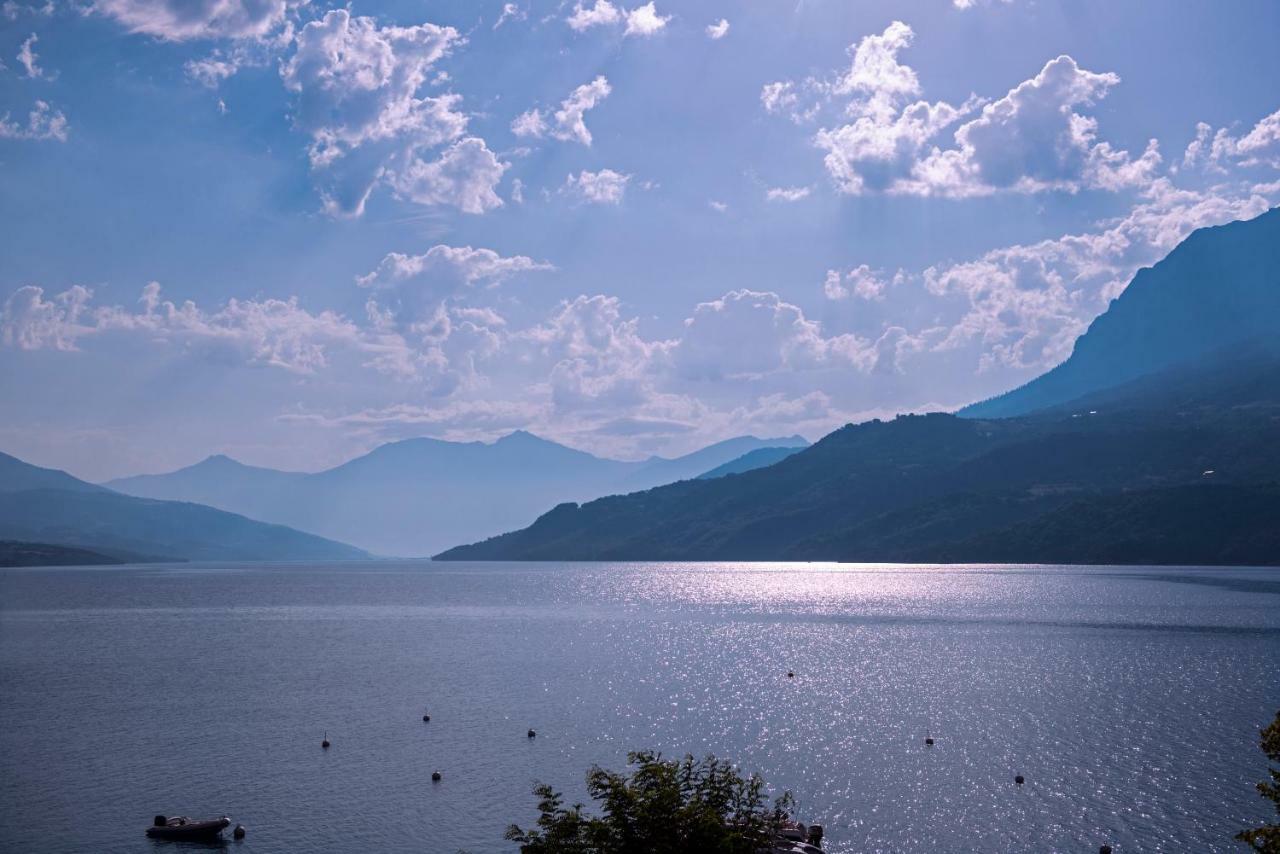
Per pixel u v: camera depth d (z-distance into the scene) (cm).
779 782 7350
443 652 15000
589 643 15975
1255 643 15012
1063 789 7100
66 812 7025
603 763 7994
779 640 16012
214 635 17988
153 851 6341
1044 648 14575
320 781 7662
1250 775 7394
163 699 10988
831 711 9806
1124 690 10850
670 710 9962
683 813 3466
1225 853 5944
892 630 17250
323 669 13238
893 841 6172
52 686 11944
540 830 6475
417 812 6925
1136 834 6253
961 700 10331
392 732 9188
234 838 6512
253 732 9269
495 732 9119
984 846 6078
